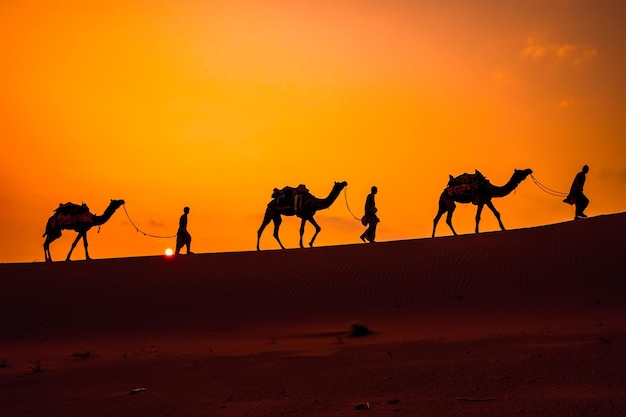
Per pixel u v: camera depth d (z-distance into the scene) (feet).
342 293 105.60
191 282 116.26
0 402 46.83
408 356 54.95
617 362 46.52
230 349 67.31
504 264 108.37
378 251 122.62
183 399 44.14
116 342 81.97
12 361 68.74
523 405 37.40
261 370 52.90
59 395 48.26
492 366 47.91
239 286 112.68
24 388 51.83
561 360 48.16
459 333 68.64
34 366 63.72
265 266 121.39
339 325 85.05
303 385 46.32
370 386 44.62
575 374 44.04
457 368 48.21
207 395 45.01
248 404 41.57
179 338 82.12
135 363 61.05
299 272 116.26
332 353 59.52
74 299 111.45
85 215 140.05
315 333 78.07
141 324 97.30
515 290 98.94
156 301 108.99
